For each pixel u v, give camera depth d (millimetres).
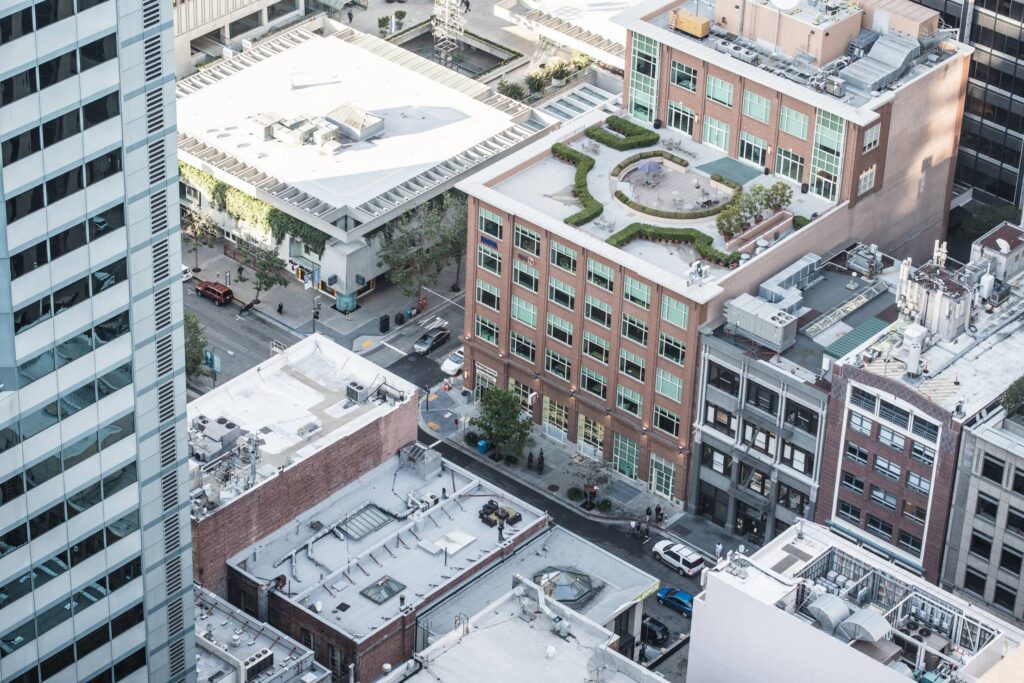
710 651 164375
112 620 152750
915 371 197125
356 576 197125
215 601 188125
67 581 147000
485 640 169875
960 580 199625
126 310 142000
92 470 145000
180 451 152125
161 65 136375
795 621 156375
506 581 198500
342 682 191875
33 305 135000
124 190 137625
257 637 185125
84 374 141000
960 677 153125
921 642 157500
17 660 145750
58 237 134625
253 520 197125
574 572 199250
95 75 131875
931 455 196375
